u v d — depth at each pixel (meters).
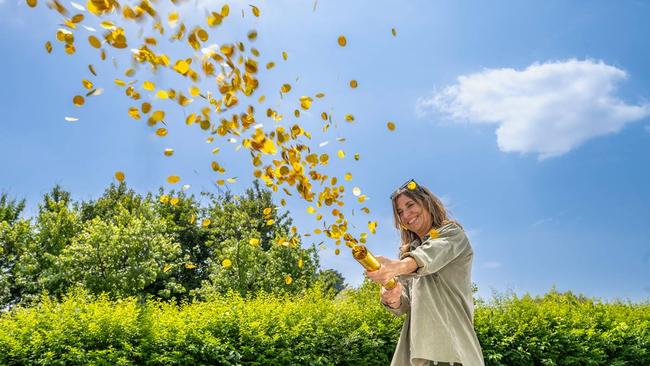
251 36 1.82
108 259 13.71
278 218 17.78
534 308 6.61
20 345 4.58
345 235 1.86
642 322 6.79
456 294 2.01
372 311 6.07
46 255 14.20
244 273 14.29
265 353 5.11
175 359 4.77
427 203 2.20
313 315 5.89
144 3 1.60
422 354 1.95
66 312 5.11
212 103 1.86
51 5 1.57
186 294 17.39
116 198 19.61
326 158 2.02
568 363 6.12
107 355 4.61
